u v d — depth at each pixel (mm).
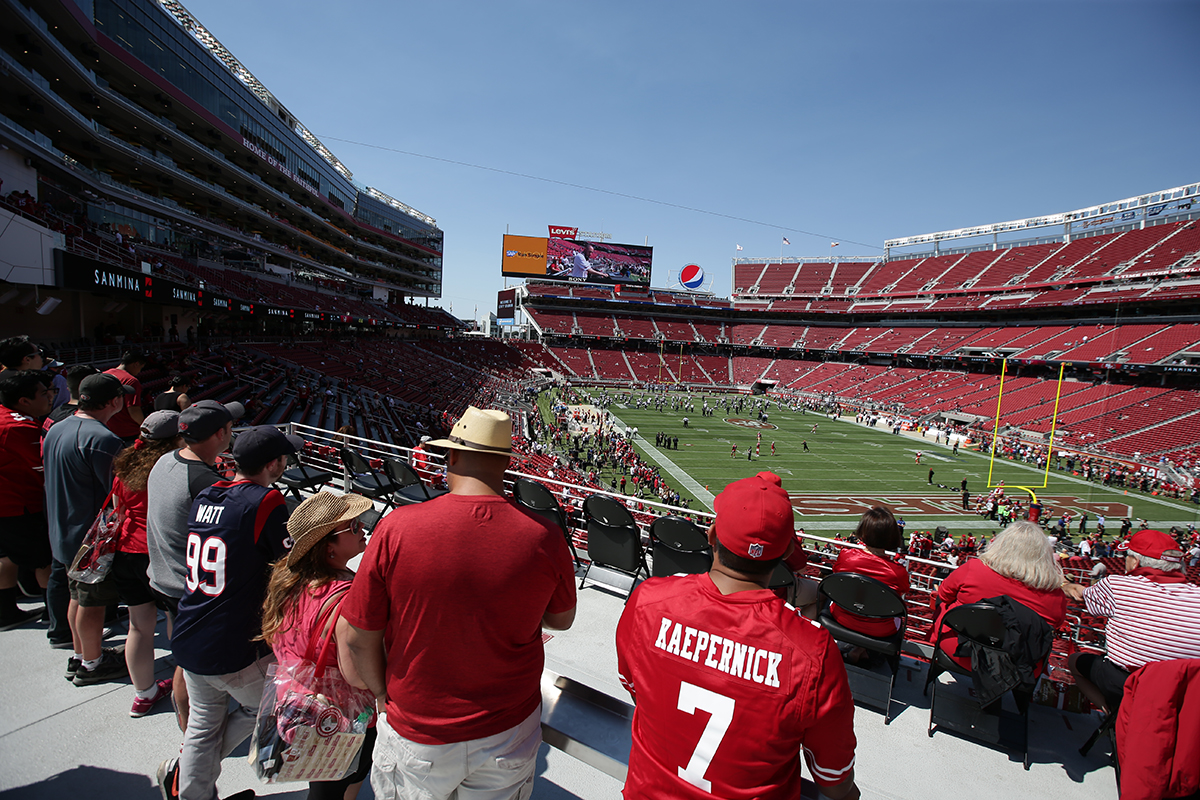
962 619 3438
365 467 7117
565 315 100625
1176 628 2814
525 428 39688
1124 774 2764
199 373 21828
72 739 3057
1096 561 16734
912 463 40094
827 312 94188
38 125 26578
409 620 1841
